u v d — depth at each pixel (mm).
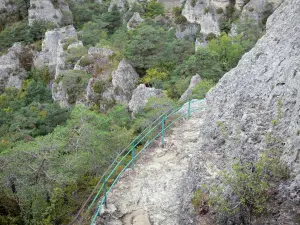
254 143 10711
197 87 29953
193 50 48312
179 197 12625
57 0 81625
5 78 68812
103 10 88812
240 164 10219
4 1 84375
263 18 55156
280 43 13008
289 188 9047
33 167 20391
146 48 43000
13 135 39500
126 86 41969
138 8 76688
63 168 21047
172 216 12031
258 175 9461
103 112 41688
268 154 9992
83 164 21828
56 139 25219
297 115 9797
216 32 57281
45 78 67500
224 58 42750
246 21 52094
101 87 43344
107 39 66000
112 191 13445
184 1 74062
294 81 10656
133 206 12648
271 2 55219
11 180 19422
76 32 72312
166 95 34406
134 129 27656
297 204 8766
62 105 49062
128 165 15164
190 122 18281
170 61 44719
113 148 24250
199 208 10664
